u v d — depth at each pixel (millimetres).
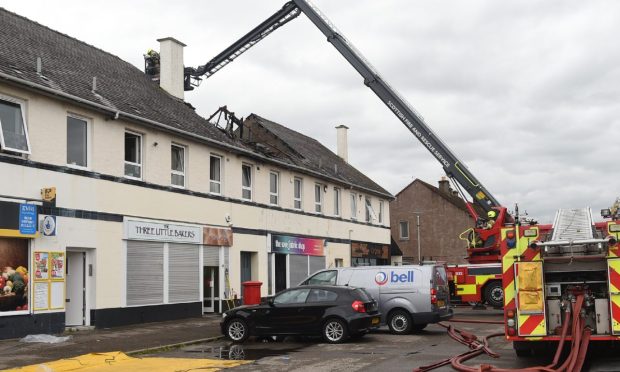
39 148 17141
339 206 35469
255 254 27172
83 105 18453
